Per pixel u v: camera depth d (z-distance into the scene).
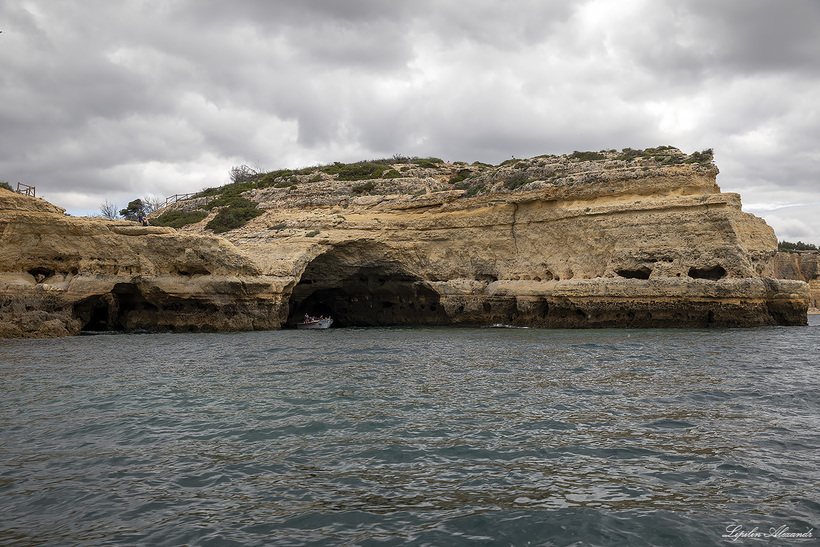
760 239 43.22
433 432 11.65
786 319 40.22
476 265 48.12
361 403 14.38
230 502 8.30
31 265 40.38
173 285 41.66
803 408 13.41
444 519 7.68
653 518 7.61
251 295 42.53
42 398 15.34
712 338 30.22
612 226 40.28
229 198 65.88
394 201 53.12
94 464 9.91
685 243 37.88
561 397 14.90
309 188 61.09
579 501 8.20
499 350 26.16
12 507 8.10
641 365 20.48
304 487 8.83
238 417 13.03
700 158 42.22
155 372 20.00
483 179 52.41
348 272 50.91
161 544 7.05
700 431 11.49
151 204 80.31
